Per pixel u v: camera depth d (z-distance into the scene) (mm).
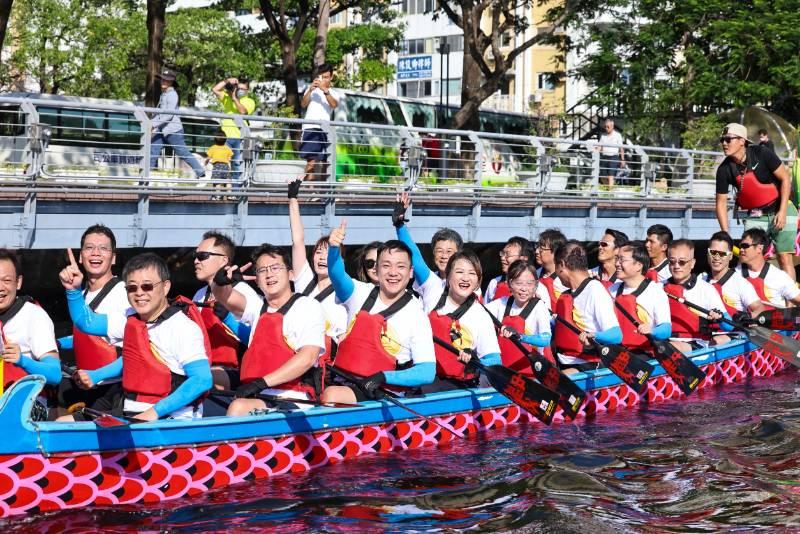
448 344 8633
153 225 11898
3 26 15562
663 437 8906
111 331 7906
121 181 13922
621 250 10578
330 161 13773
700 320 11844
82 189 11148
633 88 31797
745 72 30688
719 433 9078
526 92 46562
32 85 41219
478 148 15531
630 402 10531
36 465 6230
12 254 7094
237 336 8773
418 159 14656
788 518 6477
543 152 16609
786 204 12602
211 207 12523
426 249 15336
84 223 11391
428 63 39125
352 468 7625
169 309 6809
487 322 8758
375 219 14242
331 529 6215
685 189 21828
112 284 8008
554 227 16797
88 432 6410
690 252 11852
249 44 37969
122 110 11617
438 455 8102
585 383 9945
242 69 37375
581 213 17484
